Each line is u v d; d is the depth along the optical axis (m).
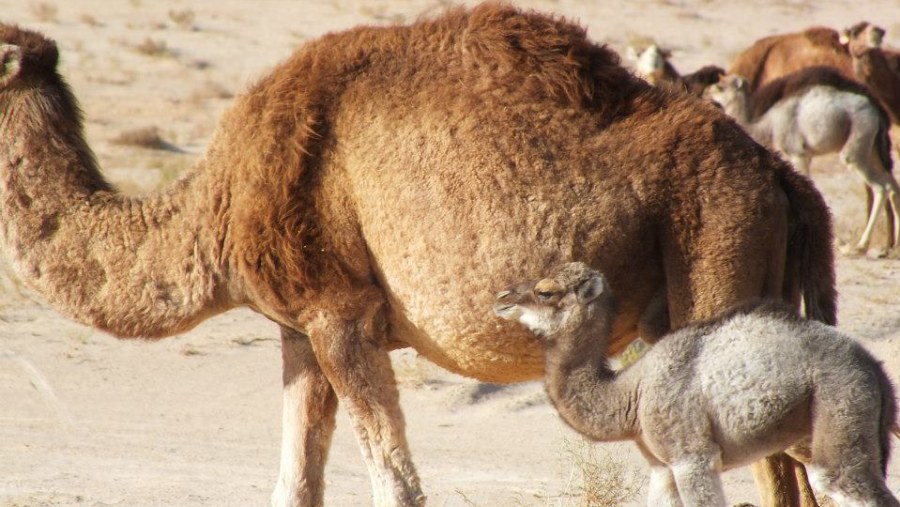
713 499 24.91
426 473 39.75
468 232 26.72
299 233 27.47
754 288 26.20
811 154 72.38
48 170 29.88
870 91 72.31
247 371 53.09
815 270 27.23
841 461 24.53
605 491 35.19
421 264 27.14
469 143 26.81
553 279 26.17
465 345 27.55
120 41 150.75
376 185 27.31
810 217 27.09
